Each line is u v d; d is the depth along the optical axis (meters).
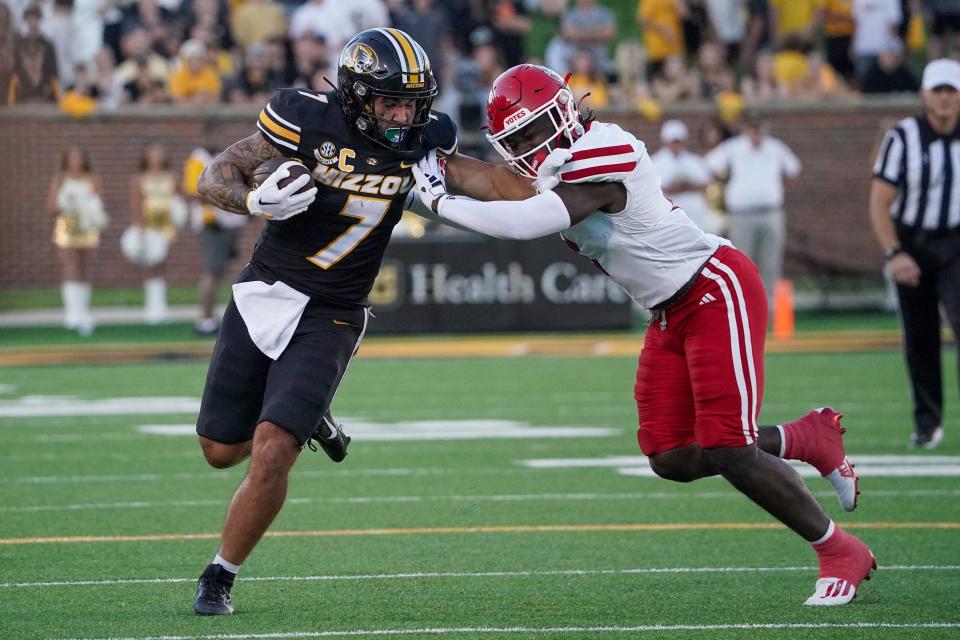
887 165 27.45
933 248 27.58
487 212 15.79
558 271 52.06
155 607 16.56
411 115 16.38
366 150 16.52
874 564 17.02
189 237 63.94
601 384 40.06
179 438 31.02
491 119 16.39
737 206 52.12
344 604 16.73
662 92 64.00
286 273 16.84
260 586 17.80
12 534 21.22
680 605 16.69
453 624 15.70
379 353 47.78
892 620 15.84
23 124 61.09
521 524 22.05
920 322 28.44
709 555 19.78
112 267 62.84
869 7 66.94
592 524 22.03
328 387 16.52
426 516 22.70
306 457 28.86
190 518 22.50
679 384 17.08
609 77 67.12
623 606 16.62
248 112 60.88
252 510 16.08
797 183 64.06
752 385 16.39
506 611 16.36
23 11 60.75
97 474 26.67
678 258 16.38
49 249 61.97
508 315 51.94
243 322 16.88
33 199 61.56
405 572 18.66
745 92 64.25
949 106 26.94
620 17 75.31
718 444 16.28
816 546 16.80
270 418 16.12
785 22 66.75
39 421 33.56
